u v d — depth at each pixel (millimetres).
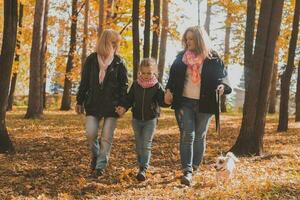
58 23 28484
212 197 6020
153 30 18203
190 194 6289
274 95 32281
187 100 7047
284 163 9039
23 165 8516
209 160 9367
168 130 15797
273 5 10023
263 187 6410
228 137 14164
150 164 8836
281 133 16125
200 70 6965
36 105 19719
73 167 8312
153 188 6781
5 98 9883
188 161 7004
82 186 6863
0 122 9852
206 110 7023
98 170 7395
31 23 26828
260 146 10148
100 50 7375
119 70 7418
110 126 7379
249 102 10172
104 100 7340
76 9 26766
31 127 15648
